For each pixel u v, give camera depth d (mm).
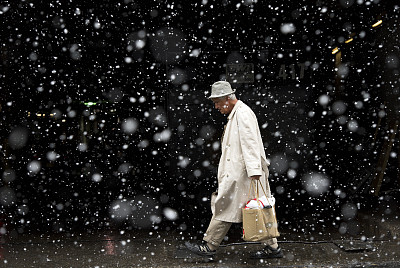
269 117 6672
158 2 7293
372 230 4992
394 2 6883
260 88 6652
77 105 11961
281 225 5625
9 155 9484
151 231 5555
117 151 11883
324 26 8570
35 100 10664
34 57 9992
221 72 6652
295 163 6715
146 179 10828
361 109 8672
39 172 10836
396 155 7082
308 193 6766
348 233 5008
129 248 4648
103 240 5090
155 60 8352
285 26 6656
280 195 6797
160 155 10367
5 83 9211
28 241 5098
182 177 6715
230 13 6676
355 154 8500
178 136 6656
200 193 6781
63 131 11820
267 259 4023
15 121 9727
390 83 7336
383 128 7656
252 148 3844
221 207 3998
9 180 9305
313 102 6703
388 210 5762
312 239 4789
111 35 9438
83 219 6570
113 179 10906
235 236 5145
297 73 6664
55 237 5324
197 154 6676
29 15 8180
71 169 11656
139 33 8953
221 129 6625
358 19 8078
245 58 6652
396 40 7051
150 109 9953
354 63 8961
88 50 10344
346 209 6125
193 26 6668
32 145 10609
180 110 6637
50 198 8945
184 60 6637
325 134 9617
